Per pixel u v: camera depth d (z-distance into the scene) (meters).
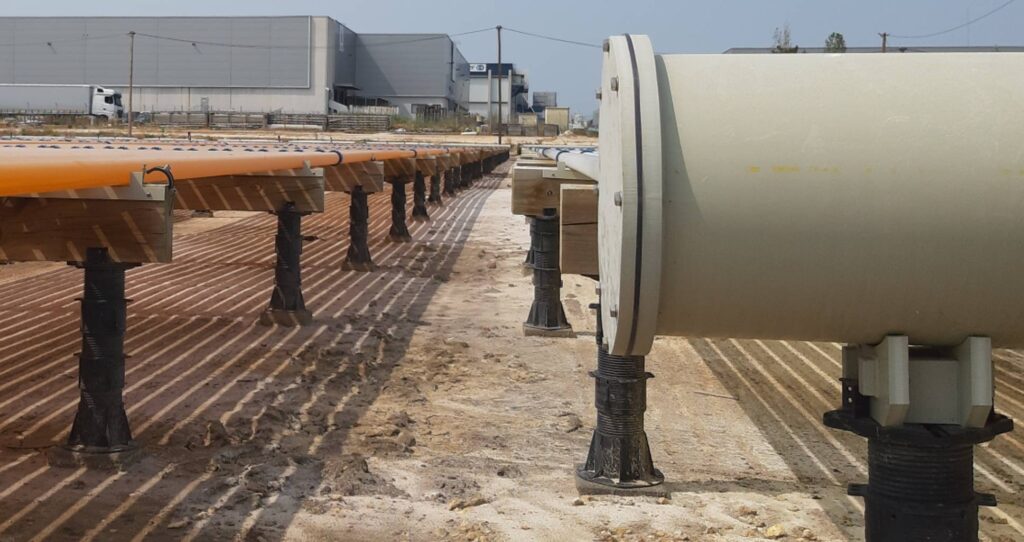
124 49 82.44
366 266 13.98
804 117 2.17
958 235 2.14
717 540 4.75
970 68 2.22
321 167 10.09
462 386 7.78
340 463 5.62
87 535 4.53
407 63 90.88
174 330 9.36
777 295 2.23
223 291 11.69
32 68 83.69
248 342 8.96
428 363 8.48
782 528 4.84
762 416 7.20
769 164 2.15
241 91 81.50
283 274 9.79
